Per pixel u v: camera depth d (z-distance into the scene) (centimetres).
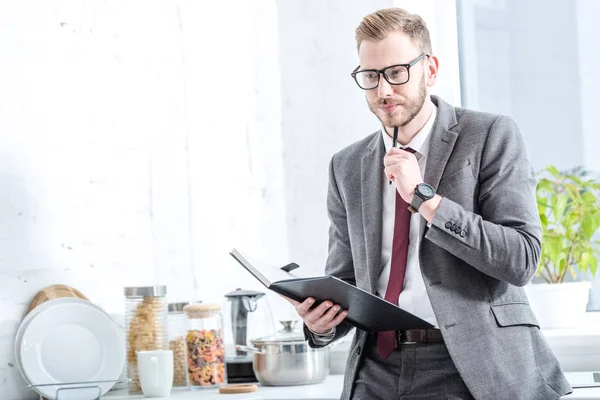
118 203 332
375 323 244
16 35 302
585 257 341
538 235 232
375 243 254
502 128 244
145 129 343
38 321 291
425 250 240
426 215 231
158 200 345
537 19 370
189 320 318
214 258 359
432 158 246
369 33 243
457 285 236
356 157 269
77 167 319
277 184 379
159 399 294
